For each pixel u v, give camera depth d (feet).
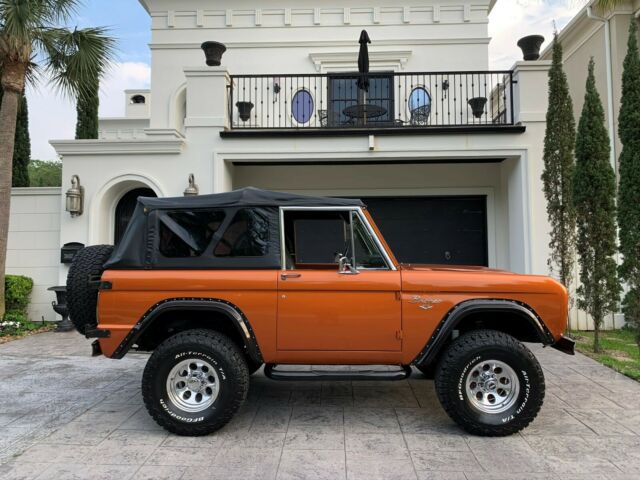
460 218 31.94
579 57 37.81
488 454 11.39
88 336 12.63
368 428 13.01
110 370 19.21
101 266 13.51
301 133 27.63
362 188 31.86
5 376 18.37
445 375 12.37
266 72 36.42
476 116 30.37
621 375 18.22
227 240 12.96
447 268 14.42
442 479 10.22
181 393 12.70
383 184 31.78
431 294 12.66
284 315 12.57
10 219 29.45
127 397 15.85
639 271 19.77
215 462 11.03
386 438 12.34
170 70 36.73
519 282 12.73
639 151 19.61
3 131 26.86
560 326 12.79
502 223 31.19
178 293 12.66
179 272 12.73
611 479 10.21
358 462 11.00
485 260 31.68
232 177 30.73
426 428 13.00
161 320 13.42
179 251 12.92
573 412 14.23
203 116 27.94
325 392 16.15
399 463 10.94
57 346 23.52
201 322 13.62
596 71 35.01
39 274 29.37
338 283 12.53
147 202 13.16
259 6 36.58
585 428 12.98
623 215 20.25
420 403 15.02
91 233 27.81
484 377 12.51
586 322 27.43
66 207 27.40
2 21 25.34
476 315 13.38
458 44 35.88
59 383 17.46
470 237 31.83
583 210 22.29
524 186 27.07
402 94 35.73
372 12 36.32
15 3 24.34
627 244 20.02
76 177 27.71
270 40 36.47
